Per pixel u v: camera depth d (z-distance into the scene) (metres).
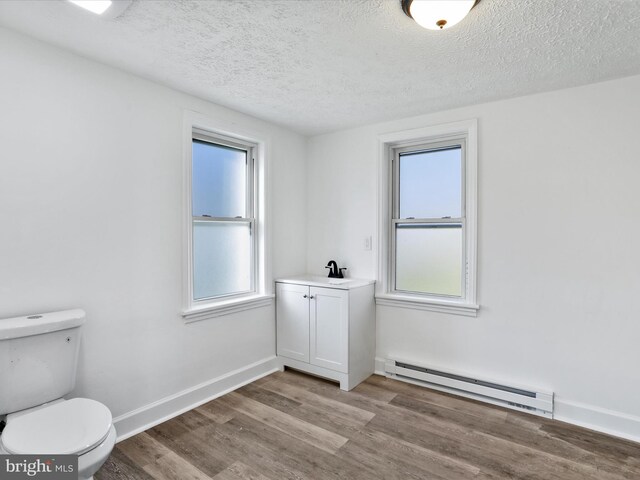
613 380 2.26
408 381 3.00
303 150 3.62
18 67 1.77
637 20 1.60
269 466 1.92
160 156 2.37
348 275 3.39
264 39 1.82
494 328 2.65
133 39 1.82
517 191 2.55
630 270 2.20
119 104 2.16
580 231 2.35
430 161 3.07
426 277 3.09
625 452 2.04
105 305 2.11
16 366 1.62
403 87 2.41
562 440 2.15
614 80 2.23
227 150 3.01
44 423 1.48
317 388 2.90
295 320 3.17
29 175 1.81
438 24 1.55
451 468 1.90
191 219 2.57
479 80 2.28
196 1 1.51
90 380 2.04
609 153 2.25
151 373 2.34
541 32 1.72
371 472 1.87
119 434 2.15
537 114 2.47
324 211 3.55
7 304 1.75
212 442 2.13
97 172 2.06
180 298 2.50
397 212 3.24
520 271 2.55
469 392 2.71
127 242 2.20
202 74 2.23
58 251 1.91
